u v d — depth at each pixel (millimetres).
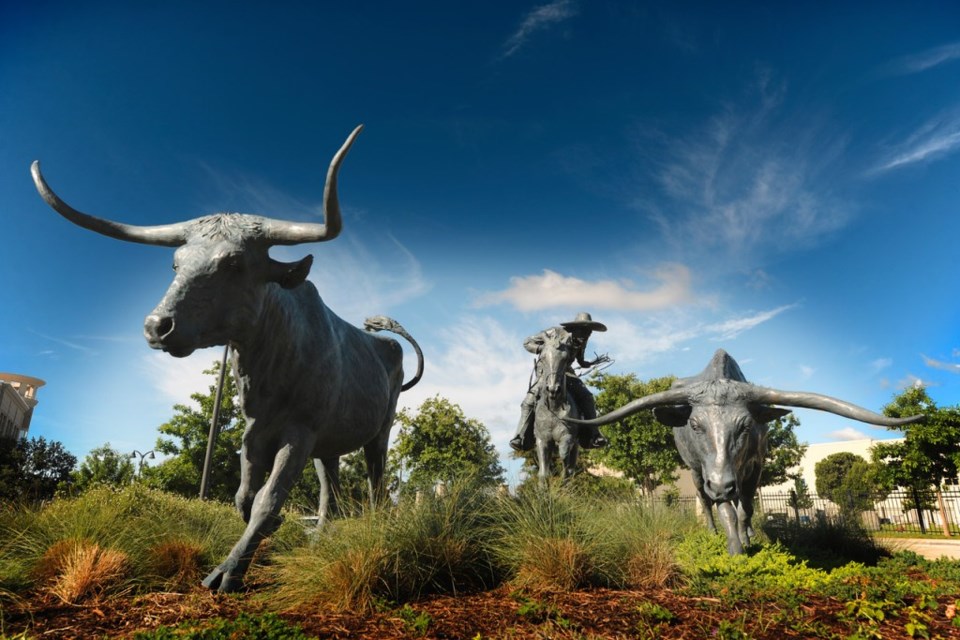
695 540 6352
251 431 5082
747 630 3807
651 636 3641
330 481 6613
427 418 24438
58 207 4465
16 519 5312
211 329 4352
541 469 8594
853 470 41094
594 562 5180
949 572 6316
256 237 4527
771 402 6176
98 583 4301
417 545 4824
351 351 6180
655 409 6727
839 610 4355
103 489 7219
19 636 3281
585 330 9688
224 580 4340
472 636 3594
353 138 3875
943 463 17594
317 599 4188
